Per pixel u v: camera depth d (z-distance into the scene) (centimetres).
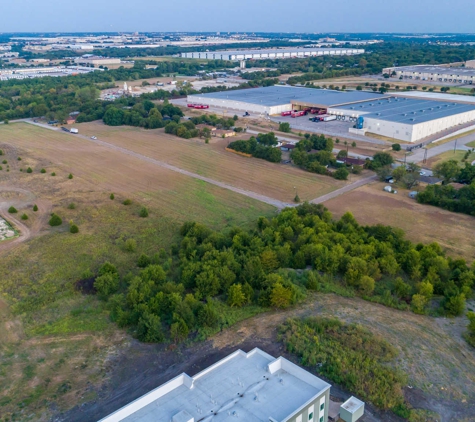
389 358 4669
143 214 8600
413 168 10544
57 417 4028
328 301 5781
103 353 4856
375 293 5997
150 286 5800
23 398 4241
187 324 5172
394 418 4019
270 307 5628
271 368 3831
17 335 5178
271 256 6519
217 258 6397
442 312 5534
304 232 7319
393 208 8900
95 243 7556
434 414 4038
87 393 4306
